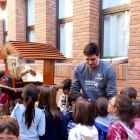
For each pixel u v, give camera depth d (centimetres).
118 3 281
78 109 132
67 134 153
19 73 160
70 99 171
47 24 346
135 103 140
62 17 357
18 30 417
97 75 175
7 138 98
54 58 176
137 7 228
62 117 151
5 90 167
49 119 143
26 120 136
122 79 248
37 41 363
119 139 122
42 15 347
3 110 184
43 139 146
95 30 291
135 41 233
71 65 301
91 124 131
